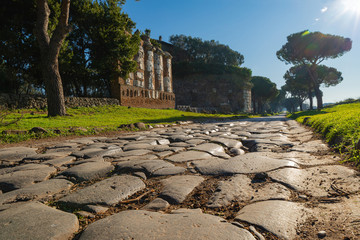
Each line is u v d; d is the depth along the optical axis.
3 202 1.90
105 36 18.72
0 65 16.41
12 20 15.33
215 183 2.16
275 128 7.71
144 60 26.45
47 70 11.21
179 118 16.67
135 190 2.10
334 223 1.30
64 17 10.76
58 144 5.02
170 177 2.43
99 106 18.17
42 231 1.35
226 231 1.27
